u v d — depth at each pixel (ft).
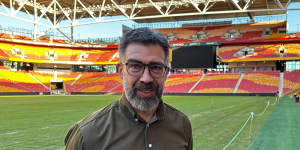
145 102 4.91
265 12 159.94
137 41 4.92
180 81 172.65
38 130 32.07
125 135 5.04
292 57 154.81
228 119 41.14
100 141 4.99
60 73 193.88
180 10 161.89
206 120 39.99
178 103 80.84
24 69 186.29
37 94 161.48
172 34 194.39
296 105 71.97
